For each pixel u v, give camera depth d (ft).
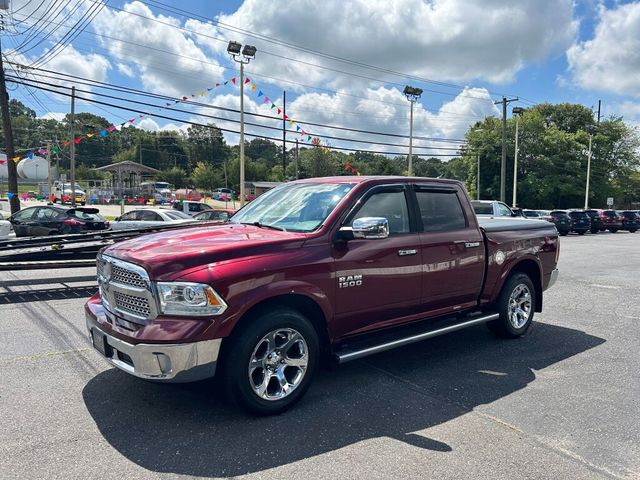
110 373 14.90
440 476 9.65
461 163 254.06
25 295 26.11
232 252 11.67
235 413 12.28
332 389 14.12
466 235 16.98
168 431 11.29
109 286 12.39
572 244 74.18
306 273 12.42
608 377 15.51
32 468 9.64
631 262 48.01
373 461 10.18
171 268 11.08
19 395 13.21
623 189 224.94
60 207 52.03
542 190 198.39
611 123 218.79
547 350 18.38
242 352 11.46
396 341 14.49
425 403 13.25
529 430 11.77
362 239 13.84
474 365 16.49
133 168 185.88
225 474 9.59
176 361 10.73
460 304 17.24
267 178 303.89
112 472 9.57
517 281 19.34
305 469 9.82
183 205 90.07
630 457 10.57
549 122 234.58
